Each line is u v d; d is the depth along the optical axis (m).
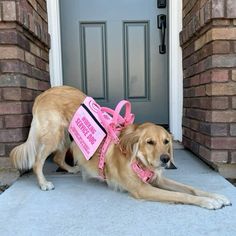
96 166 2.25
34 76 2.79
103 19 3.42
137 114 3.55
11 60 2.36
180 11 3.33
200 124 2.75
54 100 2.40
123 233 1.55
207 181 2.28
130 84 3.52
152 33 3.46
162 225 1.62
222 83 2.42
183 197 1.88
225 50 2.39
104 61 3.49
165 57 3.49
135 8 3.42
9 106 2.40
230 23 2.37
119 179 2.09
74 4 3.40
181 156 2.99
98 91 3.52
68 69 3.49
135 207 1.87
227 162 2.46
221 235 1.51
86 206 1.89
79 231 1.58
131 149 2.00
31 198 2.04
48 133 2.33
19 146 2.32
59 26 3.38
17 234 1.56
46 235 1.55
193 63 2.93
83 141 2.25
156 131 2.00
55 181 2.40
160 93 3.53
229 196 2.00
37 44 2.89
